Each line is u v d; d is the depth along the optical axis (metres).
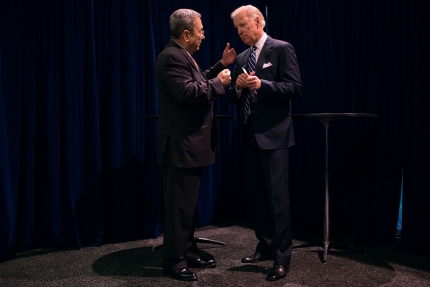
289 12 3.50
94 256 2.64
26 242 2.76
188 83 2.06
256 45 2.40
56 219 2.84
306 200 3.33
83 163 2.93
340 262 2.44
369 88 2.95
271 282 2.12
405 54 2.71
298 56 3.44
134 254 2.68
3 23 2.63
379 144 2.86
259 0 3.71
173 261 2.22
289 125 2.27
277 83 2.15
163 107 2.20
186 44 2.22
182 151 2.13
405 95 2.72
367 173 2.88
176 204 2.18
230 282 2.13
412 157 2.66
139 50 3.19
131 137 3.09
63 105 2.89
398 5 2.75
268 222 2.47
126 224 3.06
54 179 2.82
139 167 3.20
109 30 3.04
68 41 2.85
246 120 2.40
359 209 2.91
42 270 2.36
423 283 2.10
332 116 2.28
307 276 2.20
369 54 2.93
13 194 2.65
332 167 3.17
